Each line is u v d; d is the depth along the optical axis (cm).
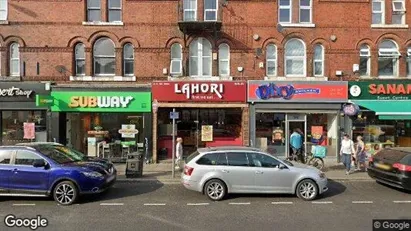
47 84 1570
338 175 1302
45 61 1597
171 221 758
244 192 959
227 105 1611
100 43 1634
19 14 1590
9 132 1619
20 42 1589
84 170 922
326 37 1644
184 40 1619
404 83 1614
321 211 838
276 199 959
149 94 1602
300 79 1623
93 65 1625
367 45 1661
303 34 1641
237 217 788
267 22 1636
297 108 1623
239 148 1002
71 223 743
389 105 1608
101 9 1622
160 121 1659
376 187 1121
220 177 951
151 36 1617
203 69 1652
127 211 841
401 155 1050
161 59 1619
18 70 1612
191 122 1670
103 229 701
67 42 1600
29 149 946
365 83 1619
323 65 1652
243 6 1630
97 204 909
